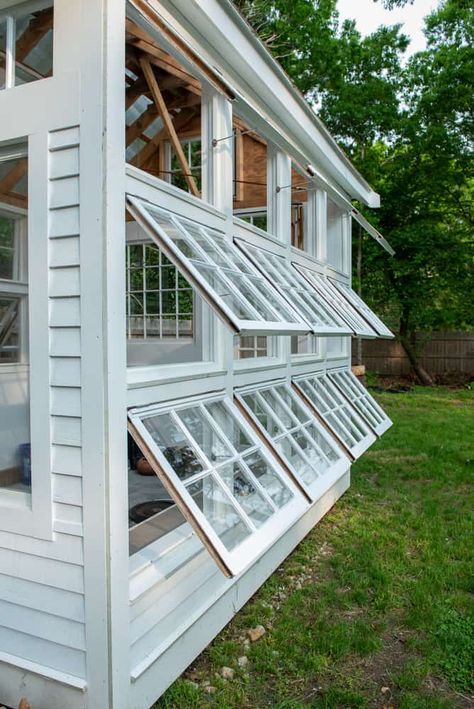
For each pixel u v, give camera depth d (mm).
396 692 2586
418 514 5215
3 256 2482
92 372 2146
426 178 14516
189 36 3094
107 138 2123
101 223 2123
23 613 2334
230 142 3518
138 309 7293
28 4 2387
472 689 2605
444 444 8180
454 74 13281
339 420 4863
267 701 2512
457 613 3279
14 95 2312
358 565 4000
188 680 2631
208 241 3002
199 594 2830
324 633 3068
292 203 6336
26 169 2369
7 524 2359
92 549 2150
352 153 14797
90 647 2164
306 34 14781
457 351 16047
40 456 2270
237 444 3197
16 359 2404
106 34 2125
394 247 14781
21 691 2312
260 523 2641
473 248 14523
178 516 3393
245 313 2846
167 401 2666
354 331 4301
